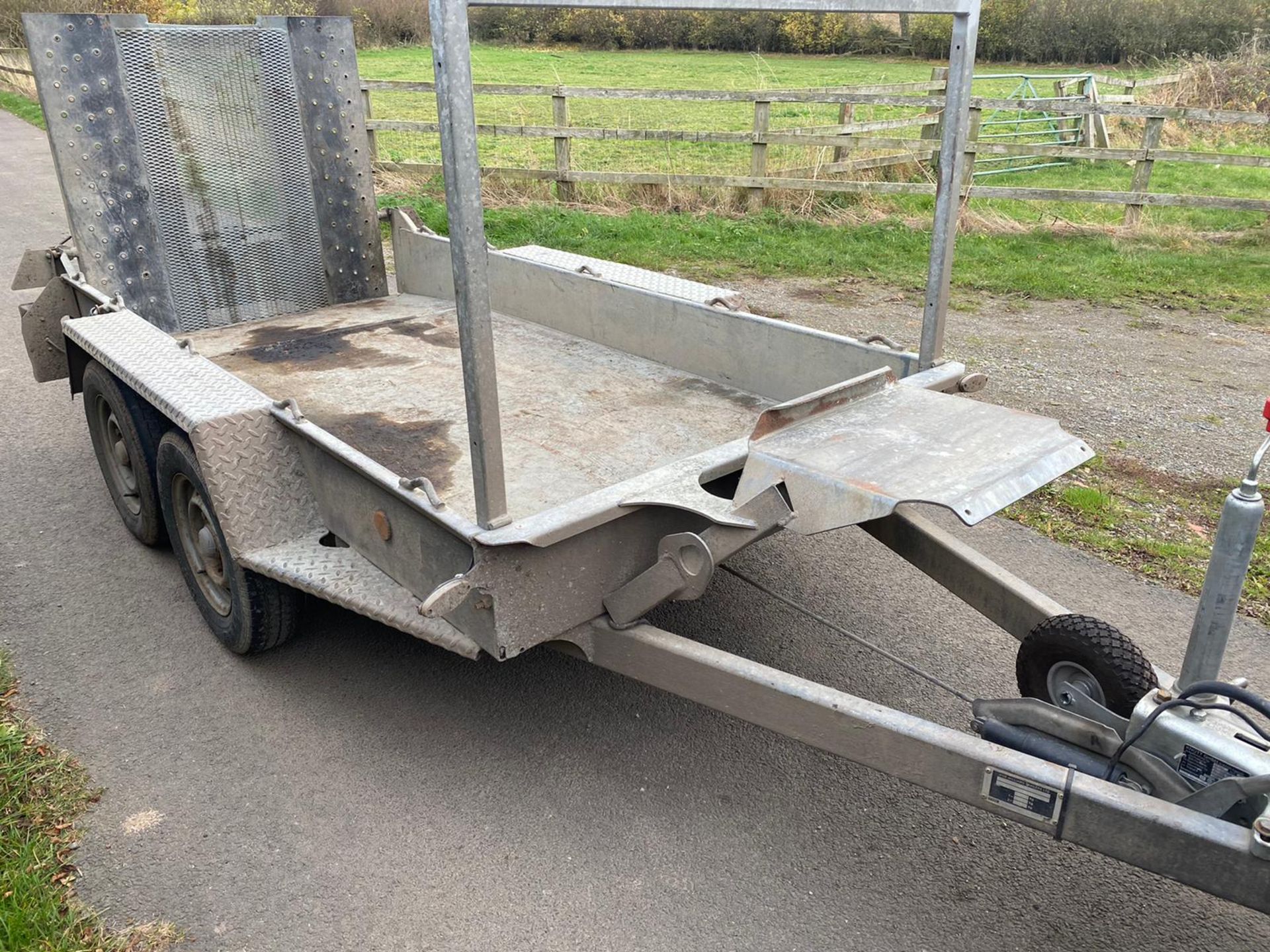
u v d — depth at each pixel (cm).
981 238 980
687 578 238
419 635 262
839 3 244
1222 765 207
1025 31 2452
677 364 416
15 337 696
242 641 333
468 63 190
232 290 497
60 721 313
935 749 210
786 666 342
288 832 270
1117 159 975
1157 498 464
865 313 760
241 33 462
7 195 1213
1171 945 239
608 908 246
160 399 316
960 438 243
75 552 418
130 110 443
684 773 294
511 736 308
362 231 534
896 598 386
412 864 259
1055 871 261
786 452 238
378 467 263
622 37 2852
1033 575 402
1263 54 1725
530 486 315
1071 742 233
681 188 1104
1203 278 854
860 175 1126
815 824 275
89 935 237
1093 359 659
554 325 475
